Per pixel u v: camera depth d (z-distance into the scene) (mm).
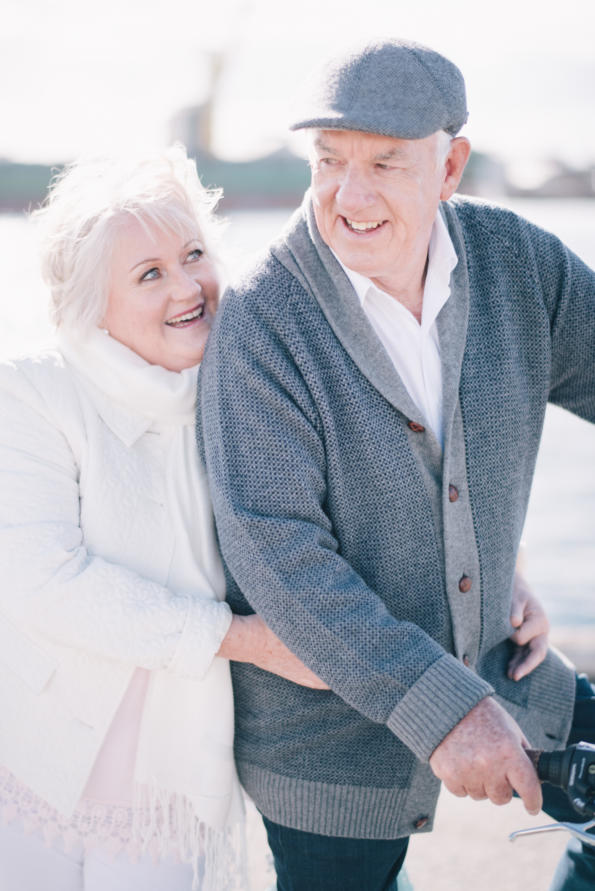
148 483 1976
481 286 1974
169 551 1962
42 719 1928
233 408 1828
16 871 1955
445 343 1899
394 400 1833
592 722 2256
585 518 5355
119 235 1937
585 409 2209
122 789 1964
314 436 1822
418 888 2613
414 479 1869
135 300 1965
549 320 2057
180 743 1951
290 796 1963
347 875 1990
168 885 1967
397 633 1729
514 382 1971
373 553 1882
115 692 1922
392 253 1792
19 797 1958
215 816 1947
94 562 1883
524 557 2279
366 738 1943
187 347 2010
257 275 1874
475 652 1998
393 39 1771
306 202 1915
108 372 1980
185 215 1999
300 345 1830
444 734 1641
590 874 2102
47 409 1947
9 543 1873
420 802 1980
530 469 2074
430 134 1718
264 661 1901
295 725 1960
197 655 1851
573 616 4180
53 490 1916
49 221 2000
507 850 2799
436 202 1821
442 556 1912
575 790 1555
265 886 2619
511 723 1648
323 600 1748
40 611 1860
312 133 1762
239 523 1791
